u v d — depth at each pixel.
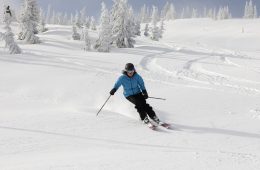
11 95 12.22
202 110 9.68
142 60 28.56
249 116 9.03
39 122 7.99
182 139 6.83
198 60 31.94
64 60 25.52
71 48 41.56
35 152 5.77
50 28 83.19
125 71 8.26
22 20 46.72
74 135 6.96
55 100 11.41
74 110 9.52
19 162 4.98
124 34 48.16
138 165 4.43
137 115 9.01
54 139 6.63
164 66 24.56
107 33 40.88
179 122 8.33
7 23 31.27
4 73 17.81
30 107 10.15
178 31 132.12
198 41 103.38
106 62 25.14
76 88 13.57
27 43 45.91
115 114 9.07
